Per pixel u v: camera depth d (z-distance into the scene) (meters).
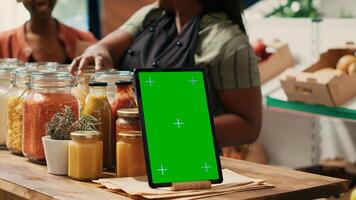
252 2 4.18
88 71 2.28
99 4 4.59
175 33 2.74
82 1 4.62
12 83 2.17
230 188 1.63
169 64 2.64
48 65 2.45
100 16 4.59
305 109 3.32
